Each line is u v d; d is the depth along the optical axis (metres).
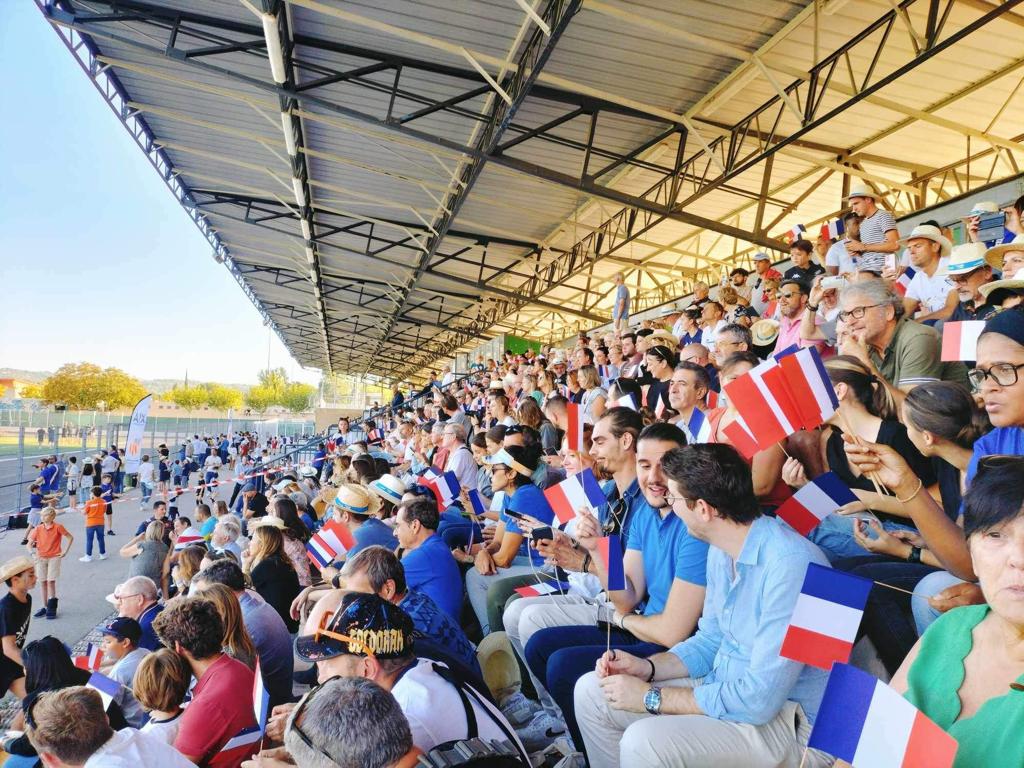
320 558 4.83
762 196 12.36
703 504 2.32
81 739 2.42
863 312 3.81
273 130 13.34
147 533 8.95
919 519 2.13
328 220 18.84
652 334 8.55
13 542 15.49
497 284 24.53
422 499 4.23
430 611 3.01
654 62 9.21
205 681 3.08
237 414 93.62
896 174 13.02
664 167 12.25
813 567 1.86
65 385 76.75
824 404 2.29
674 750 2.15
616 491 3.96
